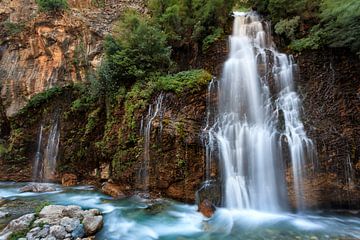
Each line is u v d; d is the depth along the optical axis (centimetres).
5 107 1587
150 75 1146
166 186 920
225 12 1342
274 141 902
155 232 689
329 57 998
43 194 1041
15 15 1733
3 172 1438
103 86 1201
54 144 1402
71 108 1373
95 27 1675
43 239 587
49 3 1599
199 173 880
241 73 1105
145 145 982
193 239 652
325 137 881
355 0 909
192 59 1280
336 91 952
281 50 1137
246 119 1026
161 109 996
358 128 893
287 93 1010
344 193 840
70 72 1583
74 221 668
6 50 1722
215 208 821
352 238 648
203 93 994
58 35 1614
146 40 1184
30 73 1622
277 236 661
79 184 1227
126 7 1794
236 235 669
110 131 1114
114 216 777
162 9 1429
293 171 862
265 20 1337
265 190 874
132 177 993
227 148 919
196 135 910
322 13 1052
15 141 1480
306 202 836
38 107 1526
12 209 833
